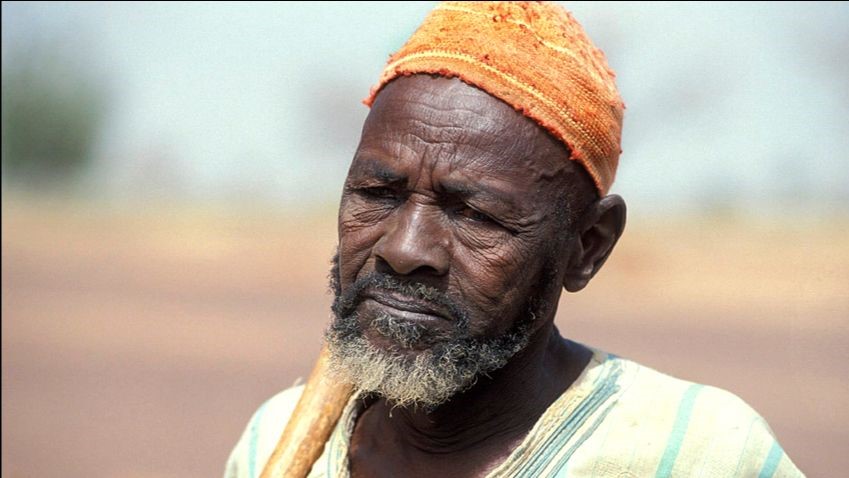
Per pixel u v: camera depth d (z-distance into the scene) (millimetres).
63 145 74938
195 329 25875
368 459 3867
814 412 15703
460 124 3434
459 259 3438
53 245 44688
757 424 3686
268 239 49094
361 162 3541
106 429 16422
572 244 3652
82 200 65500
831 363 18500
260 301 31766
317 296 33844
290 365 21703
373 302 3479
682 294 30766
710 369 19219
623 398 3711
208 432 16359
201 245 46531
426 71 3510
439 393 3434
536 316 3568
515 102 3443
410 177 3449
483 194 3408
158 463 14555
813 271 30000
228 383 19906
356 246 3539
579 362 3846
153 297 31438
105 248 44344
